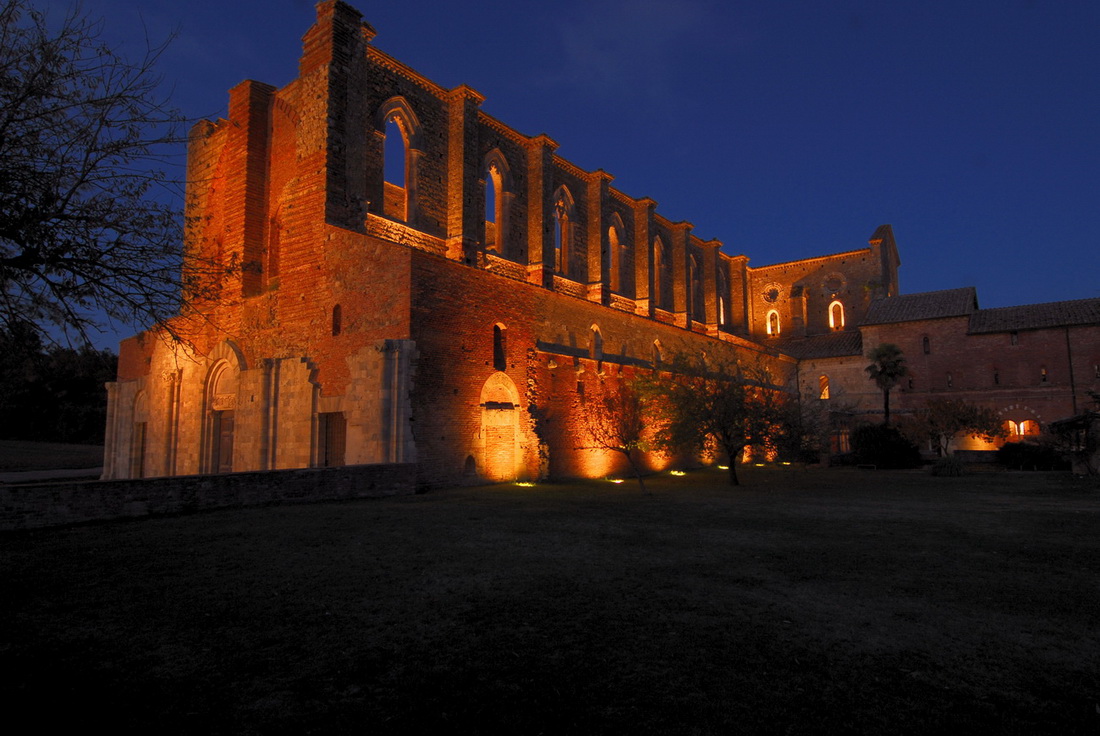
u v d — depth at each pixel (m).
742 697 5.70
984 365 53.25
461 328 26.72
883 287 63.97
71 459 48.34
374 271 25.48
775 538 13.70
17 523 13.38
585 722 5.23
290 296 28.61
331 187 27.66
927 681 6.09
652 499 21.88
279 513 16.86
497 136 37.28
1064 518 17.12
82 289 9.23
